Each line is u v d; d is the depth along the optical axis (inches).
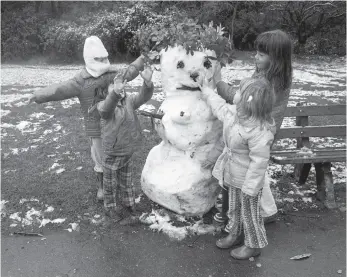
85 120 149.5
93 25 613.3
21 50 634.2
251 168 111.7
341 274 119.3
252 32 669.9
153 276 118.3
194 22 139.7
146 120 265.0
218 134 140.9
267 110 109.0
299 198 164.1
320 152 165.0
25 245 134.3
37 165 195.3
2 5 655.1
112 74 146.9
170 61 134.6
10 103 321.1
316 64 616.7
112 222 146.0
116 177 144.6
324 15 689.6
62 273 120.4
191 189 137.6
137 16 594.2
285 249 131.7
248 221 120.6
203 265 123.1
